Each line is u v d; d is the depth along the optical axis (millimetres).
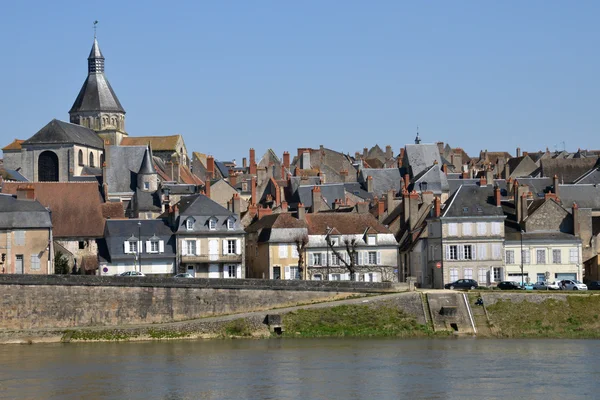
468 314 189375
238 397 138250
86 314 188625
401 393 139750
